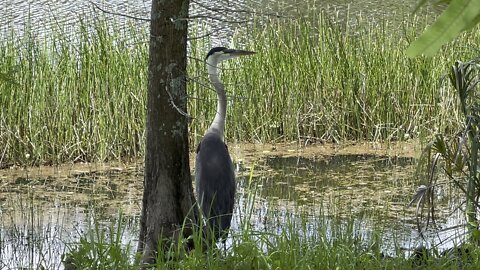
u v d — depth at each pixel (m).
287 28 18.95
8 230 10.48
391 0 27.25
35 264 9.27
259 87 15.96
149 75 8.29
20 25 20.73
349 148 15.40
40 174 13.70
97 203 11.88
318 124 16.00
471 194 8.68
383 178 13.22
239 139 15.93
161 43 8.07
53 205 11.78
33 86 14.54
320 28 16.88
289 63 16.20
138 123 14.82
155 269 7.29
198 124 15.34
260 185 12.78
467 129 8.27
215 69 9.73
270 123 15.95
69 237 10.14
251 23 21.88
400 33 19.83
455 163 8.73
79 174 13.70
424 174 13.17
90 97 14.74
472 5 1.80
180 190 8.45
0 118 14.27
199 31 19.02
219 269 7.09
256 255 7.22
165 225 8.38
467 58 15.52
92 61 14.97
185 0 7.98
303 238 8.31
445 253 7.90
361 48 17.02
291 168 13.98
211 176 9.05
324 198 11.96
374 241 8.48
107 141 14.60
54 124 14.49
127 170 14.01
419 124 15.50
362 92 16.05
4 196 12.30
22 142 14.29
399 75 16.05
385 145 15.53
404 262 7.41
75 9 23.28
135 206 11.71
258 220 10.75
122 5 23.75
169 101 8.21
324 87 16.11
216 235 8.73
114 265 7.25
